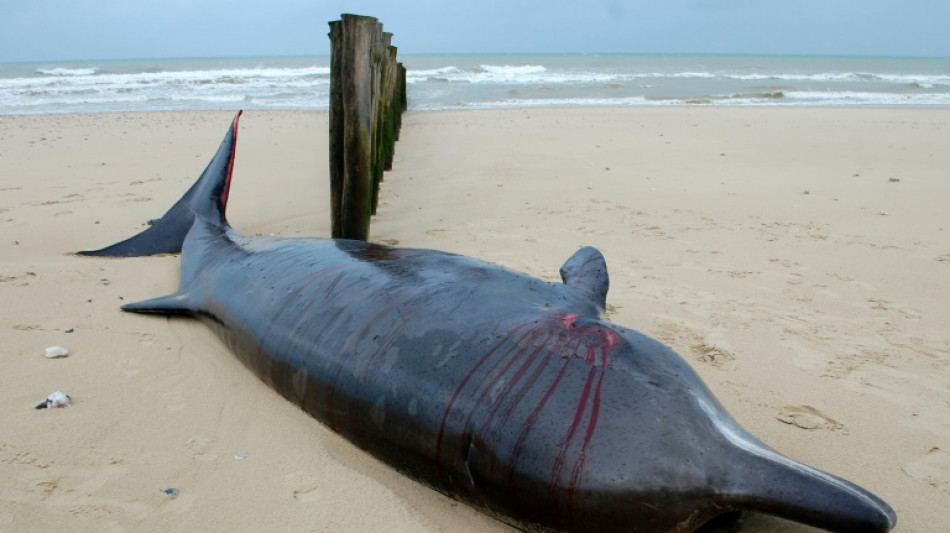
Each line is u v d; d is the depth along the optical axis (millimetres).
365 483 3244
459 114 20578
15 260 6508
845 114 20719
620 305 5355
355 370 3445
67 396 3967
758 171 11016
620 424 2676
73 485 3225
